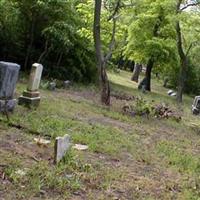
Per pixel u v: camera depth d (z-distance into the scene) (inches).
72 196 269.6
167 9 1194.6
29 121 449.4
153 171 370.9
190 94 1786.4
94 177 311.6
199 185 348.5
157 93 1330.0
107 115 624.4
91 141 422.0
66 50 941.8
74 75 1000.9
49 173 294.5
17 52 935.0
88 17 978.1
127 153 416.8
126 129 553.0
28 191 261.6
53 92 756.6
